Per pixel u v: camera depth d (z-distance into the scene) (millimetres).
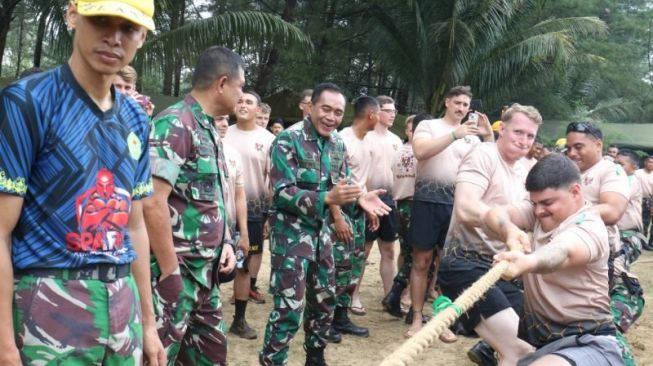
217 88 3281
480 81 19766
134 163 2352
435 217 5652
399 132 18250
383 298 6711
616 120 35031
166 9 14633
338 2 21875
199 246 3236
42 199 2102
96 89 2219
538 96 24938
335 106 4266
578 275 2965
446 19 19172
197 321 3406
